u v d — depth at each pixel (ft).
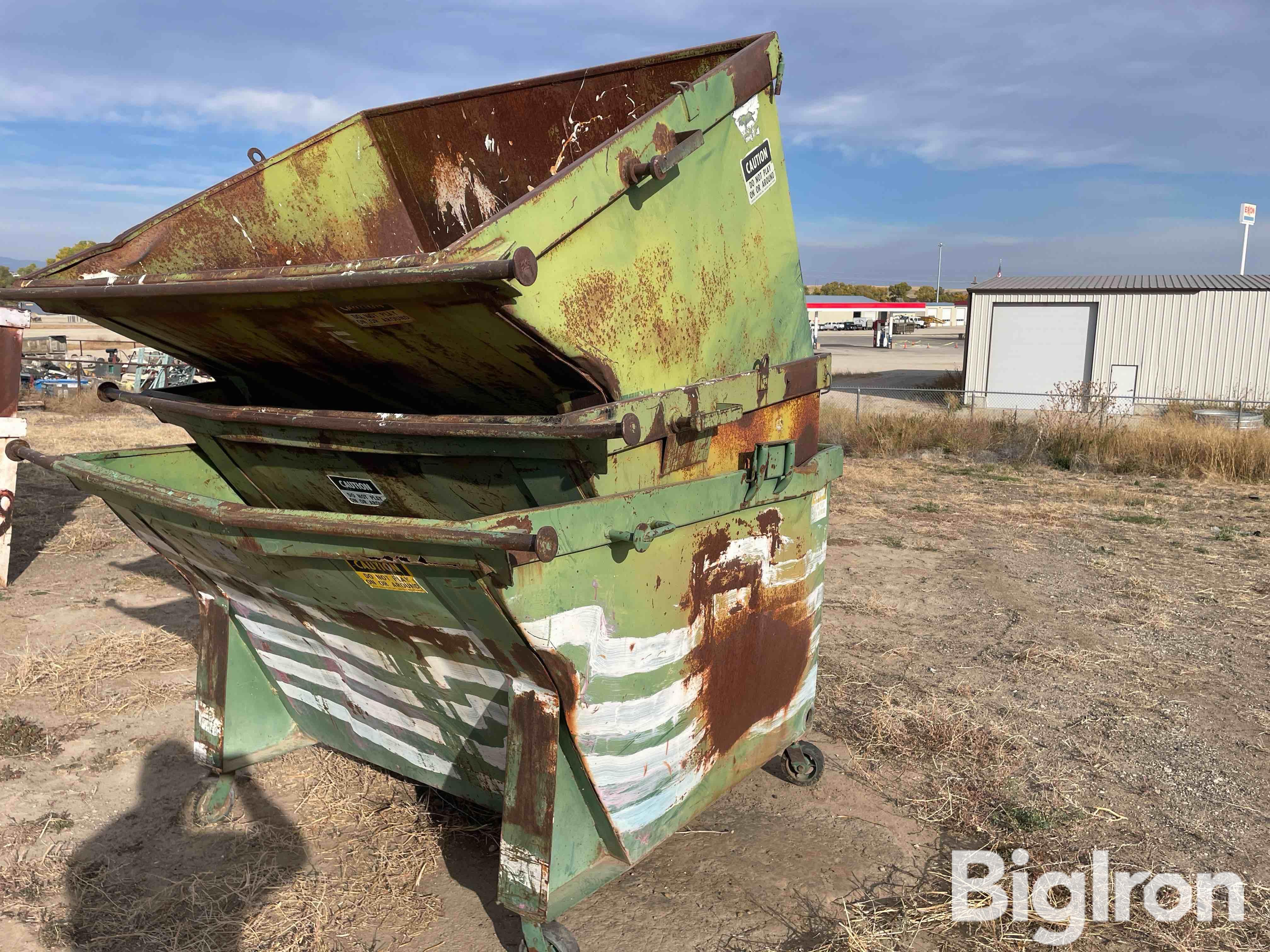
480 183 11.44
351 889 9.71
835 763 12.85
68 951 8.72
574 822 7.98
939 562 23.94
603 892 9.80
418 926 9.13
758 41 9.13
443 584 6.79
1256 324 59.57
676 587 8.25
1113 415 45.93
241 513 7.29
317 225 11.35
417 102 11.33
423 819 11.05
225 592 10.38
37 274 9.01
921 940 9.02
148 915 9.29
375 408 9.81
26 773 12.19
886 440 43.86
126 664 15.80
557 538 6.09
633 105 10.27
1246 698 15.17
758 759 10.32
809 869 10.26
